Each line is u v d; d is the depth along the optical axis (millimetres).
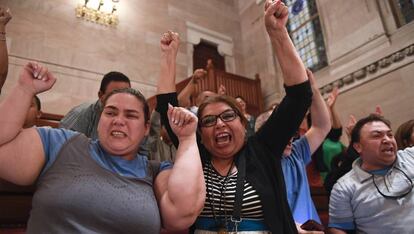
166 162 1690
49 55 6664
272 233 1493
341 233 2248
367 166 2316
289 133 1714
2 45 2053
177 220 1373
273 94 8484
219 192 1663
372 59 6223
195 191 1366
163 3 8836
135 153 1599
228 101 1878
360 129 2375
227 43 9625
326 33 7414
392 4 6234
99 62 7250
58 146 1411
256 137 1851
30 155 1325
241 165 1708
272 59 8805
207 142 1812
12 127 1277
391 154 2213
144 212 1326
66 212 1242
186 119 1512
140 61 7875
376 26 6273
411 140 2775
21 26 6531
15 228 1535
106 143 1489
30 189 1550
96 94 6949
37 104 2607
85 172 1345
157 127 2590
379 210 2137
